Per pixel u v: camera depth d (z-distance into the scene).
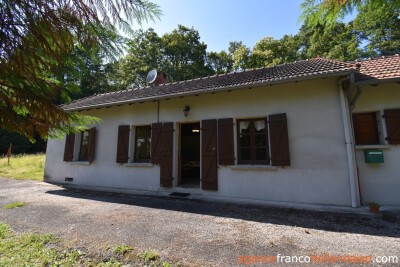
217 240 3.58
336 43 21.05
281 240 3.57
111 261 2.96
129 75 24.64
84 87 20.81
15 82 2.17
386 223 4.25
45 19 1.92
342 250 3.21
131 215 4.91
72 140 9.16
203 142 6.88
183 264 2.86
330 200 5.34
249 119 6.62
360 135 5.72
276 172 5.92
